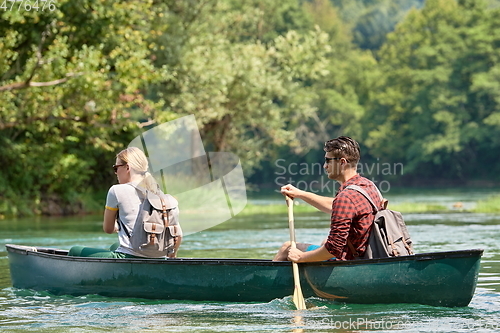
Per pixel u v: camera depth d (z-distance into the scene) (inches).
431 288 685.9
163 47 3186.5
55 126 3075.8
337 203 692.7
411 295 692.1
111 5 2541.8
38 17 2320.4
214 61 3430.1
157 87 3331.7
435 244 1370.6
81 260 818.2
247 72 3651.6
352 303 710.5
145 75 2554.1
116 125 2694.4
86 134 2957.7
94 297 807.1
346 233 690.8
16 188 2987.2
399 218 717.9
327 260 727.1
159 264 770.8
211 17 3853.3
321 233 1711.4
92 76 2361.0
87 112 2568.9
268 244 1462.8
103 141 2960.1
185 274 762.2
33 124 2780.5
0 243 1537.9
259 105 3905.0
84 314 696.4
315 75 4047.7
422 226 1881.2
